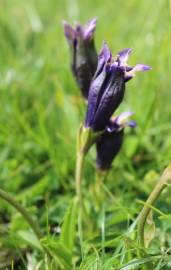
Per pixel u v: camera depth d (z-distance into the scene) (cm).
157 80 35
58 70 38
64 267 22
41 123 31
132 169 29
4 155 32
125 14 45
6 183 30
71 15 47
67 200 28
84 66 25
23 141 33
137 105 34
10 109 34
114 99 22
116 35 42
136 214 25
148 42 40
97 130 23
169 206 25
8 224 28
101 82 22
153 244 24
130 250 20
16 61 40
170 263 20
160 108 34
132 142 32
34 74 38
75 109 33
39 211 28
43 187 29
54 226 27
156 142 32
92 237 24
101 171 25
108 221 25
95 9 47
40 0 50
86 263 21
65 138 31
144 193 28
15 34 44
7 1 49
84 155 23
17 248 23
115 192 29
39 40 42
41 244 22
